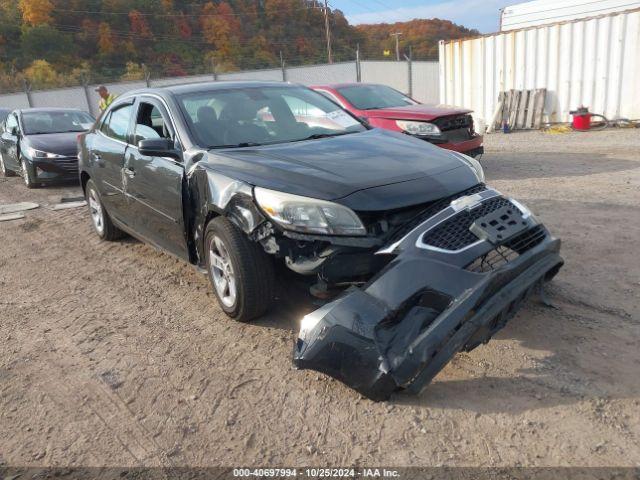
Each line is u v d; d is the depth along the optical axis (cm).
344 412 279
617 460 231
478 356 316
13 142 1063
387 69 2531
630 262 431
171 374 329
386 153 366
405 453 247
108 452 265
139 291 465
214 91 459
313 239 302
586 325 339
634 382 281
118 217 547
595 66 1302
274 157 361
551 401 272
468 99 1568
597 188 690
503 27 1852
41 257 586
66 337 388
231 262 350
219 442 266
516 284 285
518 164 924
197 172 376
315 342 276
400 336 263
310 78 2622
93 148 575
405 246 286
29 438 280
